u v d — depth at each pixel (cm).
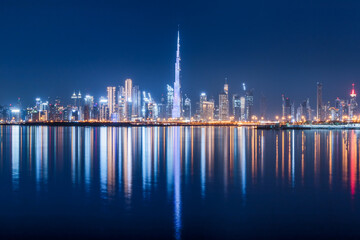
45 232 2688
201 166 5934
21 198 3650
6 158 7181
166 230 2725
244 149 9056
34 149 9325
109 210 3212
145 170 5509
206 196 3725
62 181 4578
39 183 4444
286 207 3303
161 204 3403
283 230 2719
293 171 5322
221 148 9444
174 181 4562
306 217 3009
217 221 2920
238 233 2666
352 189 4025
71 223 2875
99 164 6244
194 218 2992
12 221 2925
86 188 4128
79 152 8481
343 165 5916
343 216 3028
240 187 4166
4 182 4512
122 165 6100
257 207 3300
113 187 4184
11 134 18975
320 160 6588
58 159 6994
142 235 2634
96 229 2747
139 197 3681
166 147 9962
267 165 5991
